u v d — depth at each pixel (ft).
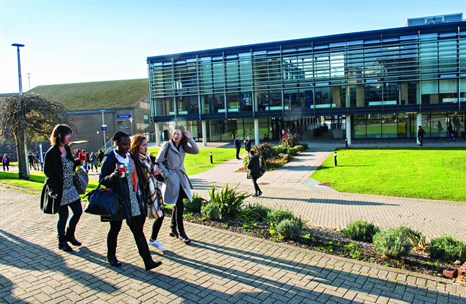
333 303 13.88
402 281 15.70
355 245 20.21
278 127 137.90
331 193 46.01
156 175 18.61
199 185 54.54
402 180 51.16
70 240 19.80
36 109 65.05
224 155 95.61
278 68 117.91
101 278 15.96
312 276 16.19
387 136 120.16
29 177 60.49
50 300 14.01
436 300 14.07
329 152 90.22
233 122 141.79
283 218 23.94
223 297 14.32
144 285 15.30
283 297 14.32
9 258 18.30
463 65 102.94
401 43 105.70
